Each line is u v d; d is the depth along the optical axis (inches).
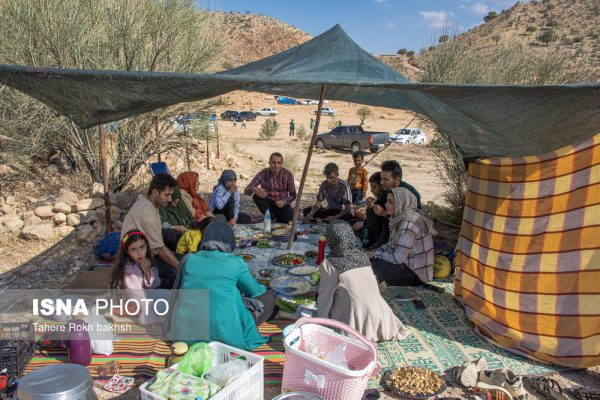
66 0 311.6
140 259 166.4
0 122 312.8
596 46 2121.1
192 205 255.0
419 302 190.1
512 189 177.5
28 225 269.6
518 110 155.2
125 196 308.5
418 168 664.4
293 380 124.0
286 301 175.5
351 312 150.2
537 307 159.6
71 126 327.3
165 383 110.7
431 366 148.4
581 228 155.1
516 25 3464.6
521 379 136.5
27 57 304.2
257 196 293.7
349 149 858.1
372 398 130.0
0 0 310.0
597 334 142.7
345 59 196.2
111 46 331.6
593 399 130.8
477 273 185.5
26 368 137.7
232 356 128.3
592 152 154.9
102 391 130.1
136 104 164.6
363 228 256.5
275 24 4586.6
